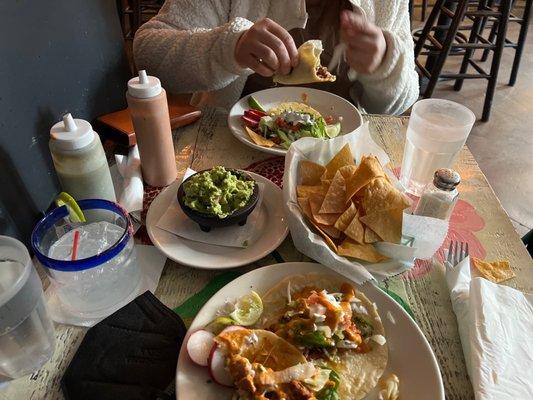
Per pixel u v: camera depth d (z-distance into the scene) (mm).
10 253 543
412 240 727
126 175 867
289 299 631
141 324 606
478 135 2674
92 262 562
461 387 563
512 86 3236
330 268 676
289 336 585
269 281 663
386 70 1208
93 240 648
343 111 1172
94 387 534
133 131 936
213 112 1173
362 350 584
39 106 738
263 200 845
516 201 2180
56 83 797
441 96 3080
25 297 506
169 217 789
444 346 616
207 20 1365
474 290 641
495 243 789
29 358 550
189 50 1188
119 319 609
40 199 743
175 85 1284
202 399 515
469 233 809
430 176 905
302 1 1320
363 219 722
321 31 1456
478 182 946
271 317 616
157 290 680
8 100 650
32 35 716
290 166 815
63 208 645
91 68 951
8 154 649
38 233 620
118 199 833
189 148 1026
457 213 854
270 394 511
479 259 754
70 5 854
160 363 563
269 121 1057
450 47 2555
